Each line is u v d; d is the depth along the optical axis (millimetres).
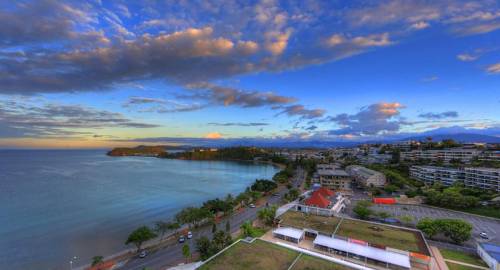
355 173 191000
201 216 97938
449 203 113625
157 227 92250
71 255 79250
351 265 49094
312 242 73312
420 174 170875
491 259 59719
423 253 60844
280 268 47906
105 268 67688
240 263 49469
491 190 129000
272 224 89562
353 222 82562
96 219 115125
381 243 66438
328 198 117812
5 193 167125
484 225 91812
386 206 119438
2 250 83062
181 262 68250
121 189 185125
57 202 145000
